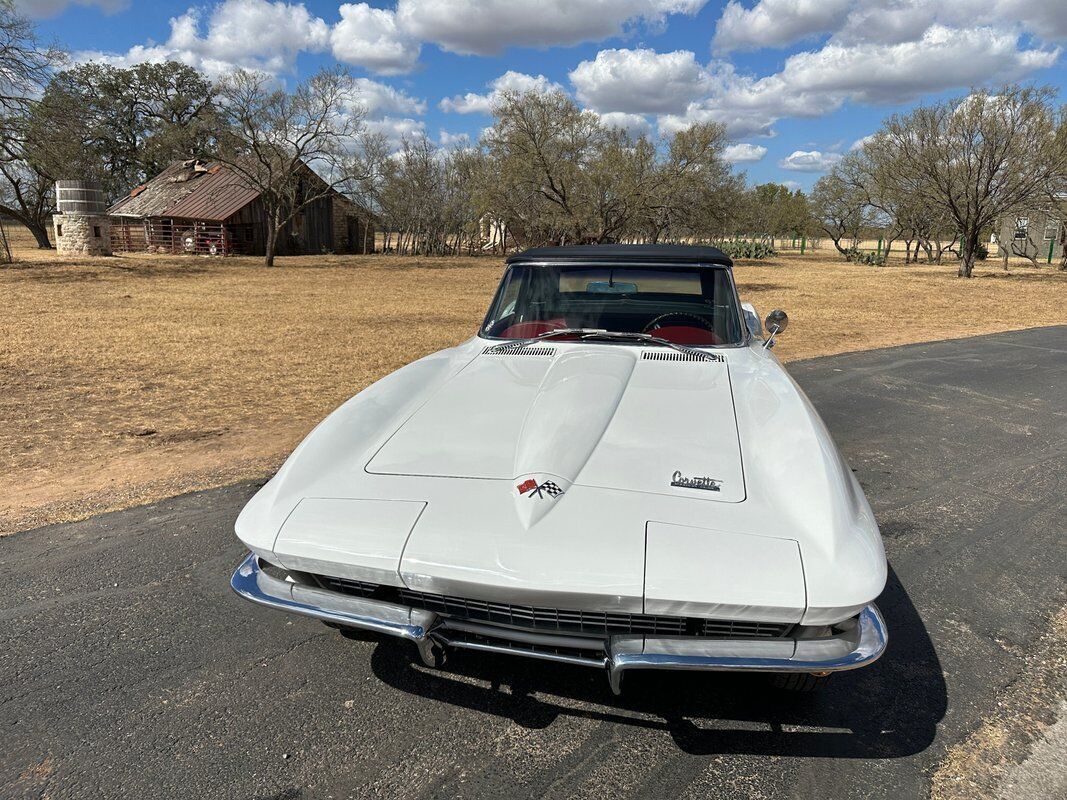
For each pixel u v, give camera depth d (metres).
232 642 2.61
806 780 1.96
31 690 2.32
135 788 1.92
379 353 9.09
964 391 6.92
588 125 26.58
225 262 32.78
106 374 7.58
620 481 2.11
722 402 2.62
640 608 1.83
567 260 3.60
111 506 3.85
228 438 5.15
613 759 2.04
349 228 48.69
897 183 30.20
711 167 27.09
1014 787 1.94
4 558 3.24
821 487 2.05
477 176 31.69
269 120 28.25
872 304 16.73
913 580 3.12
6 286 18.86
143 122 53.81
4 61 22.89
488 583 1.85
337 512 2.09
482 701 2.29
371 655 2.54
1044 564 3.27
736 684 2.39
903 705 2.29
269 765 2.00
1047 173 23.94
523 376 2.94
